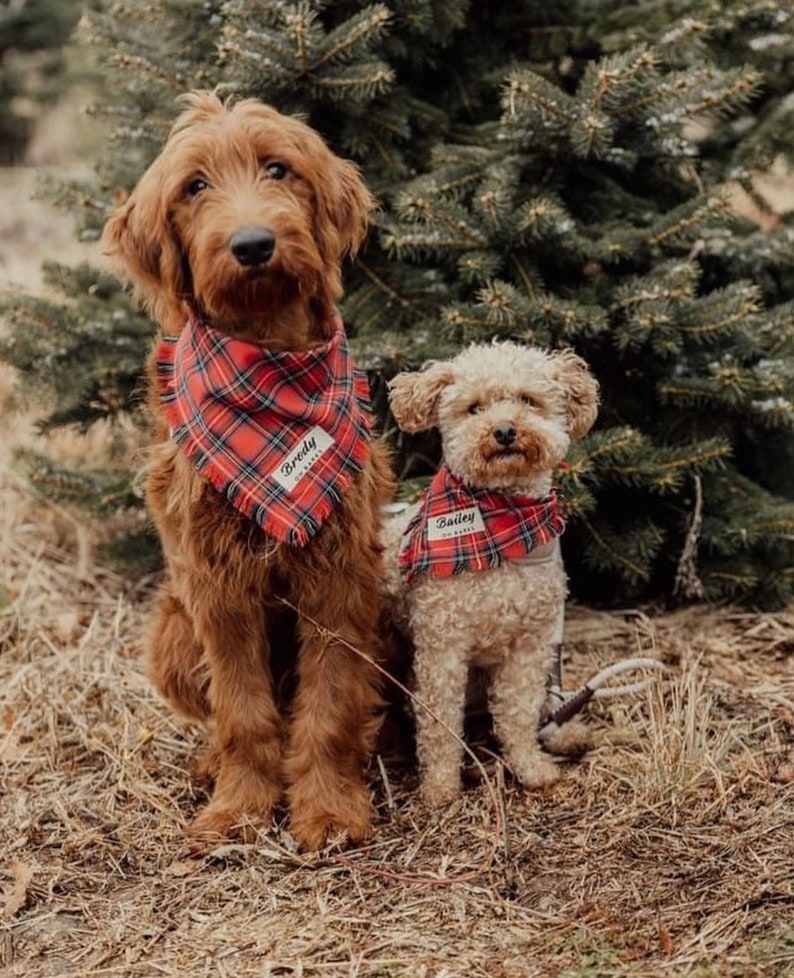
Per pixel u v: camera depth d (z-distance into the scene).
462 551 3.25
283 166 3.08
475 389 3.31
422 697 3.37
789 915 2.61
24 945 2.78
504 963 2.56
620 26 4.43
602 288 4.21
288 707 3.65
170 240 3.12
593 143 3.96
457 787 3.37
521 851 3.04
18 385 4.91
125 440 5.19
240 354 3.09
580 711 3.67
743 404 4.24
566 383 3.40
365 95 4.01
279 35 3.95
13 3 9.98
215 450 3.09
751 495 4.48
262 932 2.77
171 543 3.33
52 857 3.19
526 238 4.09
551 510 3.34
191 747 3.80
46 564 5.18
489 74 4.51
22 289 5.49
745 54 4.55
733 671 3.98
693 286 4.03
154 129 4.42
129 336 4.73
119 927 2.83
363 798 3.33
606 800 3.25
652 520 4.52
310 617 3.28
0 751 3.75
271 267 2.91
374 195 4.26
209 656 3.31
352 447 3.19
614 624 4.43
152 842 3.26
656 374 4.38
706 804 3.15
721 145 4.69
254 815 3.29
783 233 4.41
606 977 2.47
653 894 2.78
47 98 10.23
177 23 4.43
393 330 4.28
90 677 4.20
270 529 3.06
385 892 2.92
